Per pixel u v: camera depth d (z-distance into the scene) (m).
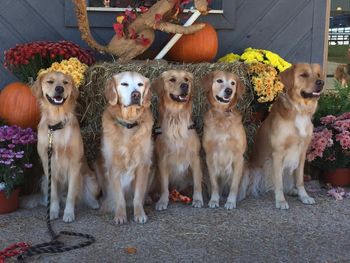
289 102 1.95
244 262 1.41
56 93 1.73
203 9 2.24
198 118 2.23
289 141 1.95
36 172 2.06
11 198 1.86
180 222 1.75
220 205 1.98
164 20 2.36
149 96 1.80
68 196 1.81
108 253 1.47
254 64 2.36
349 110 2.45
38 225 1.72
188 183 2.15
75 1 2.23
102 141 1.88
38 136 1.82
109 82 1.78
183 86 1.86
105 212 1.87
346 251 1.49
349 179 2.27
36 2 2.56
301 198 2.00
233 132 1.95
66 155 1.80
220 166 2.00
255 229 1.68
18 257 1.41
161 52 2.37
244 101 2.35
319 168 2.32
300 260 1.43
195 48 2.48
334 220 1.77
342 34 3.22
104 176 1.96
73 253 1.46
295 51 2.85
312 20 2.82
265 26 2.80
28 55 2.18
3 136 1.85
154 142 1.97
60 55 2.24
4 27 2.55
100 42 2.65
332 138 2.24
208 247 1.52
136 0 2.57
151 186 2.08
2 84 2.60
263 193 2.15
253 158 2.23
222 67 2.25
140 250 1.49
